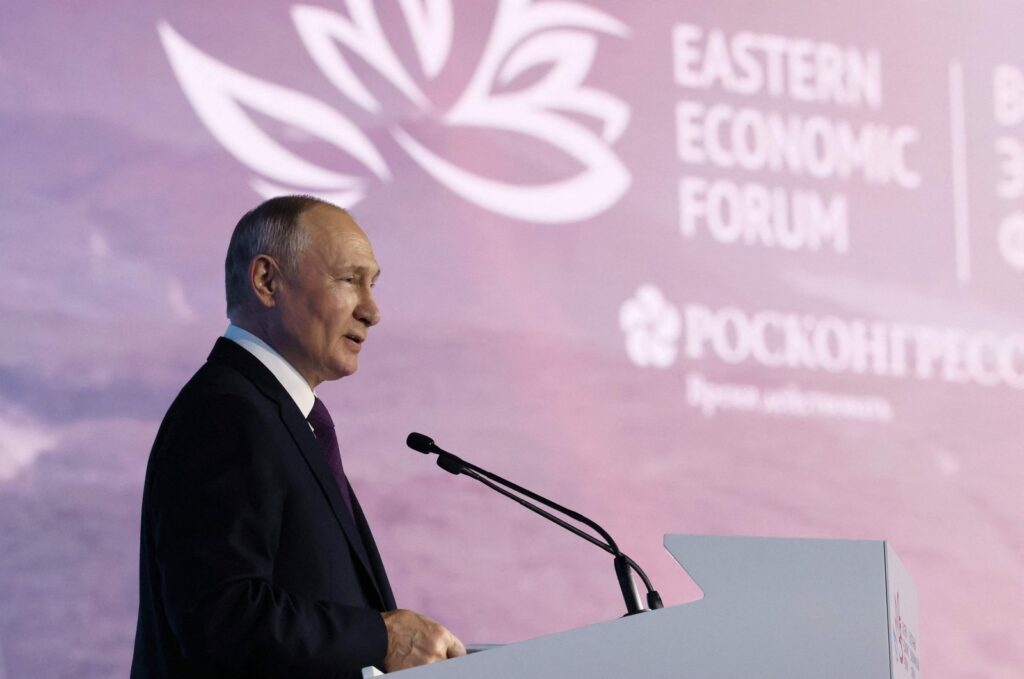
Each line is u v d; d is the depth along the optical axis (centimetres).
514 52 1246
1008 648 1298
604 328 1231
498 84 1236
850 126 1348
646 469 1221
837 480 1276
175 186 1113
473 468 692
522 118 1238
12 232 1062
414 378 1164
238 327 680
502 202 1219
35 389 1051
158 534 585
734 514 1240
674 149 1283
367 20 1200
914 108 1376
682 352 1252
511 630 1157
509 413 1188
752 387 1266
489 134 1225
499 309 1200
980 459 1327
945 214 1366
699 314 1262
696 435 1241
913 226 1352
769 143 1314
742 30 1326
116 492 1061
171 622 569
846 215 1328
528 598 1165
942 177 1372
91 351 1070
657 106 1284
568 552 1184
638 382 1234
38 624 1027
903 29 1386
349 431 1137
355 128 1181
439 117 1210
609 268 1242
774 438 1265
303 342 673
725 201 1290
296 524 611
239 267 682
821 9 1358
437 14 1224
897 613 506
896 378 1317
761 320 1280
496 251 1209
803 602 490
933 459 1312
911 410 1314
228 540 575
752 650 486
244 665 555
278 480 606
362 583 642
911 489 1299
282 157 1152
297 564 606
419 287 1179
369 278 694
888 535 1283
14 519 1031
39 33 1093
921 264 1346
